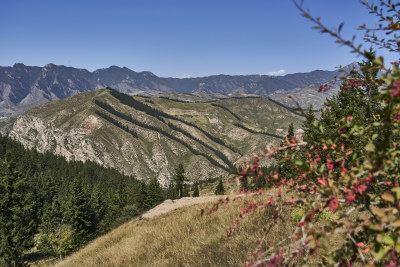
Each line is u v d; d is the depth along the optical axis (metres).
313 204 1.79
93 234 62.38
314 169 1.88
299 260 3.46
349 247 1.84
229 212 9.54
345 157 2.05
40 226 68.00
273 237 5.38
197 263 6.27
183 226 10.53
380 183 1.88
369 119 2.45
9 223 47.91
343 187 1.87
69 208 59.62
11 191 51.12
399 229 1.47
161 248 8.98
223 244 6.83
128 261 8.73
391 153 1.58
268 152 2.06
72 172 142.62
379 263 1.66
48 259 55.91
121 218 64.19
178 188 86.56
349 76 2.32
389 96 1.38
